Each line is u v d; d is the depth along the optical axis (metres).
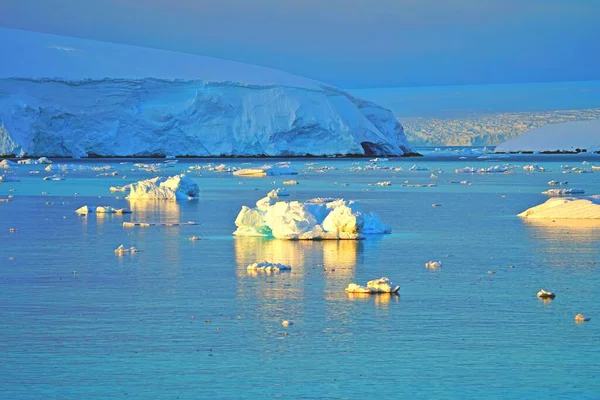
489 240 83.12
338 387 40.91
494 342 47.41
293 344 47.12
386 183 170.88
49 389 40.72
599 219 100.50
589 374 42.44
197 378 42.06
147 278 64.75
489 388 40.72
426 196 139.00
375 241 82.44
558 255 74.19
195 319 52.34
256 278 64.31
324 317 52.66
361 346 46.75
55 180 184.00
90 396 39.88
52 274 66.69
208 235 87.56
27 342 47.69
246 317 52.72
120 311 54.38
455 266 69.00
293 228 83.88
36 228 94.62
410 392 40.25
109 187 161.12
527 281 63.12
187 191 136.75
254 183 176.88
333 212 84.00
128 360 44.59
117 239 85.38
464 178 194.88
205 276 65.25
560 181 180.00
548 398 39.53
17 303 56.66
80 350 46.25
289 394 40.03
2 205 123.06
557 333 49.09
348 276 65.00
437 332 49.38
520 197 136.25
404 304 55.91
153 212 111.44
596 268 68.19
